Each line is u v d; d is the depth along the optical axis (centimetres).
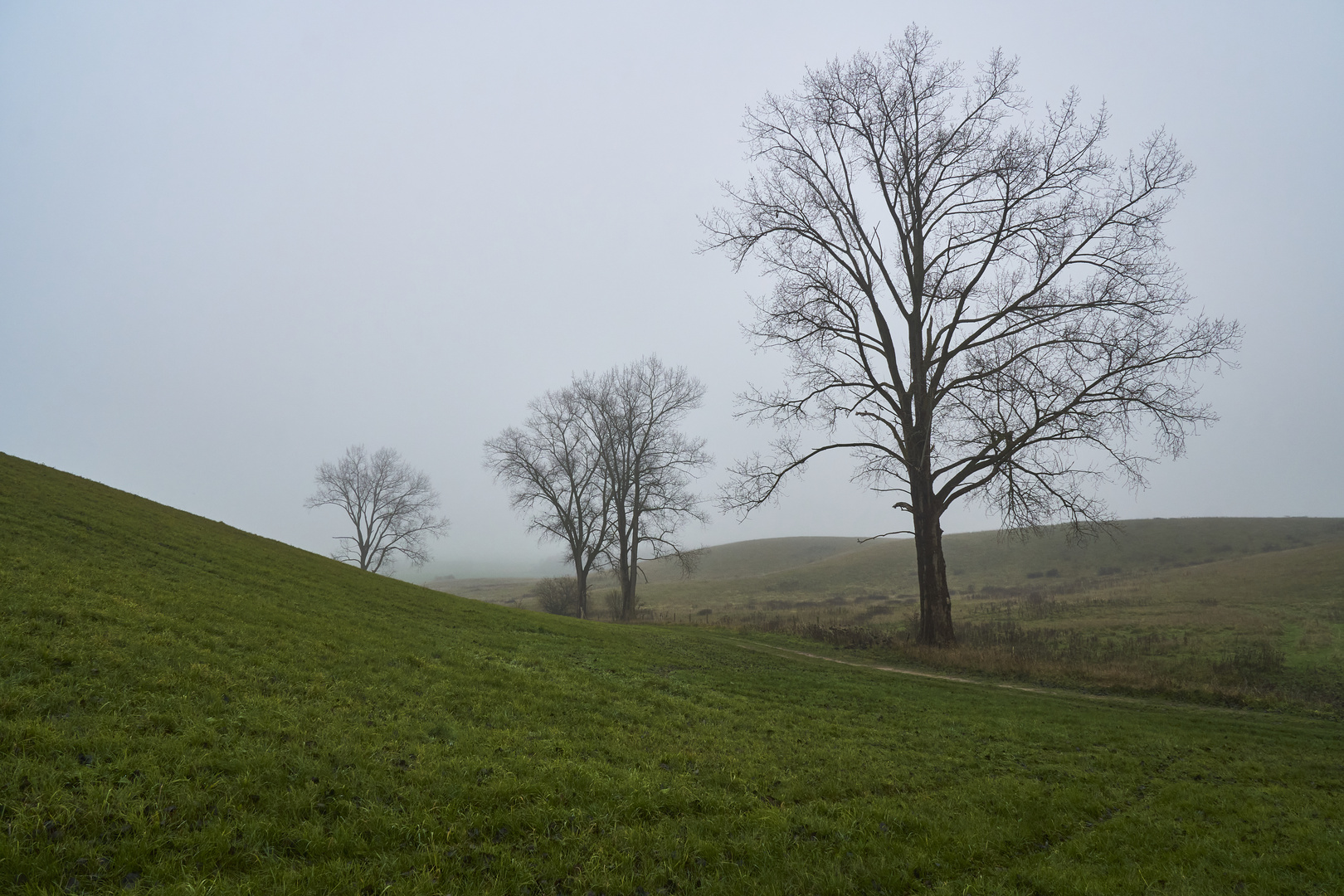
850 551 9981
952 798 892
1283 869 700
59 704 708
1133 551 7050
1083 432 2538
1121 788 1002
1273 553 6072
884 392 2942
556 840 641
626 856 627
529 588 10462
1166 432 2455
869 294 3011
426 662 1313
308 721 829
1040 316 2600
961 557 8112
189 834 541
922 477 2816
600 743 970
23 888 445
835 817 786
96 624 977
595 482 5459
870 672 2161
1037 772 1062
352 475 7288
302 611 1542
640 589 8569
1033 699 1803
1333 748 1381
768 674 1888
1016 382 2481
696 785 841
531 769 796
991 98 2756
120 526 1841
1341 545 5409
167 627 1066
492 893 539
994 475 2625
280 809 606
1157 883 657
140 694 784
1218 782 1066
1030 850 750
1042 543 7869
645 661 1877
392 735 844
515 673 1384
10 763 569
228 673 941
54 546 1402
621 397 5241
